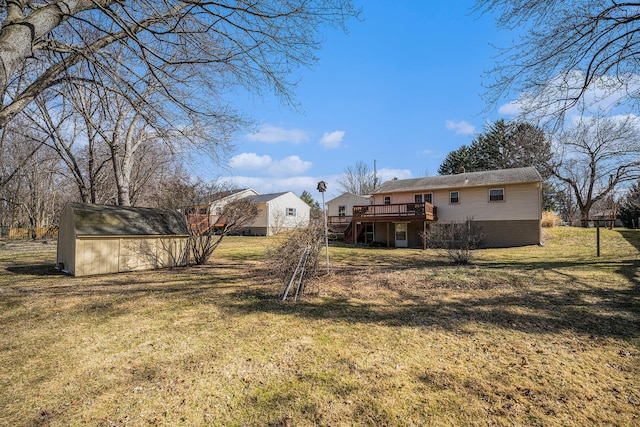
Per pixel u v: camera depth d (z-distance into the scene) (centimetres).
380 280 807
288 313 530
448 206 2058
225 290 706
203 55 588
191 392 287
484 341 402
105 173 1912
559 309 532
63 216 962
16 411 257
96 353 371
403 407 262
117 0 432
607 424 238
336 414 253
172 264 1076
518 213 1833
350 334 430
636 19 635
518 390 287
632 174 1900
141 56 524
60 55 565
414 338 414
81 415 253
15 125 1348
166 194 1235
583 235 1844
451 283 757
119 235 935
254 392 287
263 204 2938
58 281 802
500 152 3155
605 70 685
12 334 433
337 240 2372
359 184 4966
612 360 345
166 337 421
